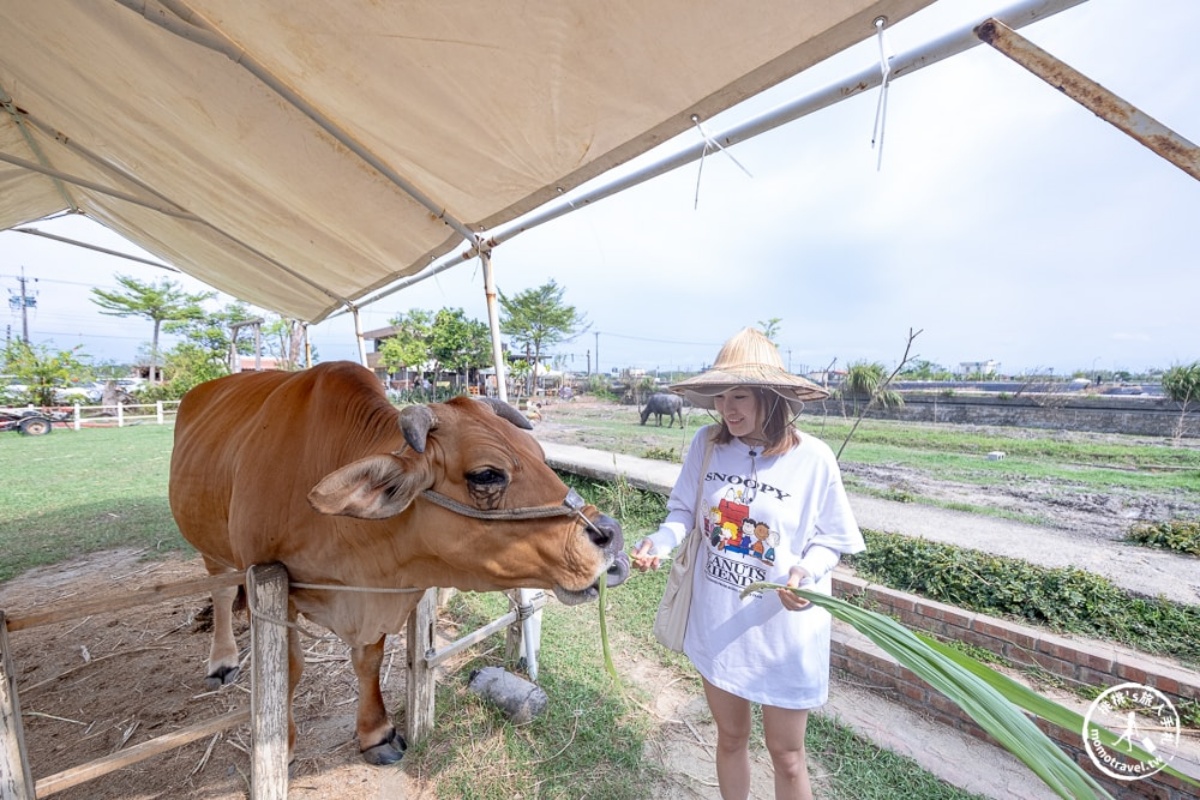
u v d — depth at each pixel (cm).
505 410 217
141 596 170
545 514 171
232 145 260
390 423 196
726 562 181
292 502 205
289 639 216
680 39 151
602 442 1141
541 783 237
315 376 239
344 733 269
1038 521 534
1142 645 304
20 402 2142
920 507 593
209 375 2527
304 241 383
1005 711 85
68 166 368
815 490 173
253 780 199
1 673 148
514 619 302
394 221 313
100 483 834
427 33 162
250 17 166
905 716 287
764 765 250
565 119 198
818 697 171
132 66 213
